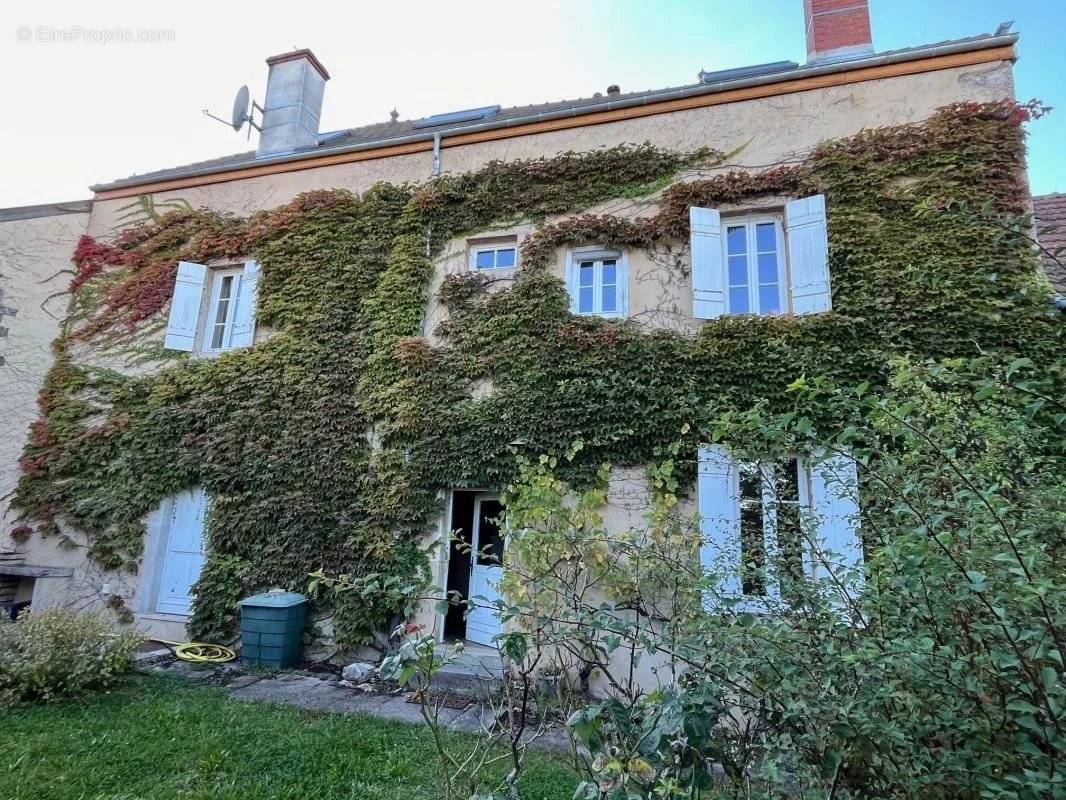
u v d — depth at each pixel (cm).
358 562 711
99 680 522
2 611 580
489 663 623
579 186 763
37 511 872
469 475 688
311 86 1084
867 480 246
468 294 767
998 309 575
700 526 532
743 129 721
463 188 814
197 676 615
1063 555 189
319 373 797
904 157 645
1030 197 604
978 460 247
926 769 171
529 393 691
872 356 590
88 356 938
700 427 623
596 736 176
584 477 647
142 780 349
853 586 220
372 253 830
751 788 198
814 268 637
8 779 338
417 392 735
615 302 728
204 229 941
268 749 402
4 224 946
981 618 176
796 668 191
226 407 823
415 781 362
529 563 387
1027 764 158
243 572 752
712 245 684
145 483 830
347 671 634
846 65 690
